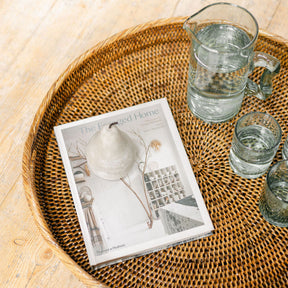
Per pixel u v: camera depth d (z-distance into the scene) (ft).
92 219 2.26
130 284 2.12
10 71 3.55
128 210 2.27
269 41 2.80
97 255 2.16
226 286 2.10
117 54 2.81
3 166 3.10
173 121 2.52
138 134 2.48
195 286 2.11
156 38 2.85
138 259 2.19
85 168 2.38
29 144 2.47
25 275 2.67
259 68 2.77
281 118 2.59
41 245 2.77
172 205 2.28
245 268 2.14
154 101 2.59
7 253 2.74
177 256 2.19
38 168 2.45
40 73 3.53
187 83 2.73
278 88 2.69
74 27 3.76
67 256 2.13
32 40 3.71
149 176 2.35
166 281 2.13
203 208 2.27
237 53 2.06
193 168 2.45
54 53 3.63
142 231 2.22
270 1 3.75
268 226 2.25
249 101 2.66
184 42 2.85
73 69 2.72
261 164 2.21
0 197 2.96
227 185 2.38
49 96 2.62
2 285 2.64
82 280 2.07
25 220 2.86
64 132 2.50
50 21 3.80
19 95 3.43
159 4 3.82
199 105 2.48
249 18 2.18
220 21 2.28
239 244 2.20
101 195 2.31
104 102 2.68
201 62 2.17
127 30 2.82
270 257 2.16
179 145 2.45
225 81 2.24
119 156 2.20
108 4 3.86
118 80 2.75
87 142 2.46
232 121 2.59
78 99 2.69
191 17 2.23
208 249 2.19
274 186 2.19
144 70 2.78
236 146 2.21
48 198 2.38
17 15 3.85
